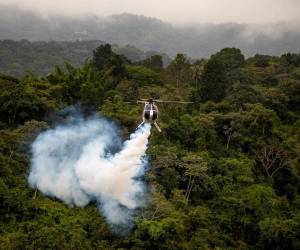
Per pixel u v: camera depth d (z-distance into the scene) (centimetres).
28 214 4256
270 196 5409
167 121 6175
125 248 4328
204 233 4809
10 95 5469
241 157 6253
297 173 6341
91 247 4106
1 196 4178
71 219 4366
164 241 4375
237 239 5138
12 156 4884
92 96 6038
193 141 6075
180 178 5300
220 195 5419
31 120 5144
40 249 3662
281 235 4972
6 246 3572
